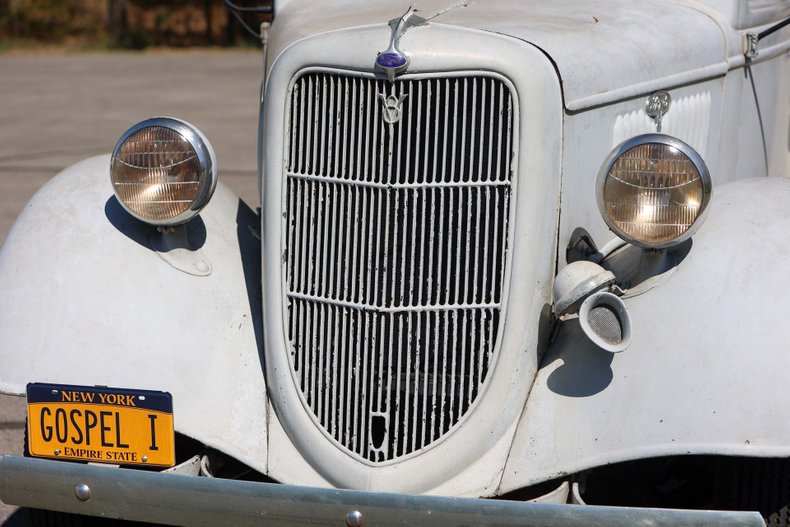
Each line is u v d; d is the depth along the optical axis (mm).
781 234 5246
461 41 5238
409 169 5324
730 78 7816
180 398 5539
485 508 4738
